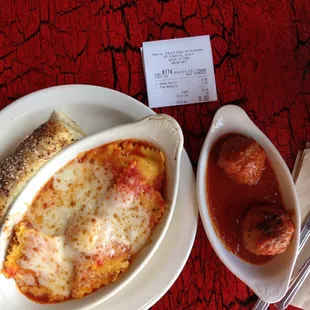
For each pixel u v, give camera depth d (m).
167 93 0.46
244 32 0.48
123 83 0.46
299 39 0.49
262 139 0.44
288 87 0.48
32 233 0.39
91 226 0.39
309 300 0.45
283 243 0.41
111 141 0.41
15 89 0.45
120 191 0.40
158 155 0.41
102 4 0.47
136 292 0.42
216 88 0.47
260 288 0.42
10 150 0.41
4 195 0.39
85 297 0.39
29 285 0.39
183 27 0.47
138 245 0.40
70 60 0.46
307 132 0.48
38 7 0.46
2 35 0.45
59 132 0.41
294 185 0.43
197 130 0.46
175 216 0.43
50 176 0.40
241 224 0.43
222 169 0.43
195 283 0.45
